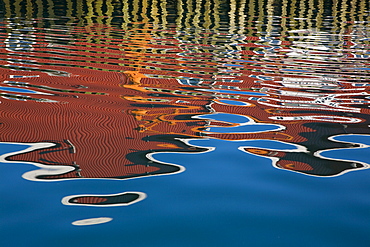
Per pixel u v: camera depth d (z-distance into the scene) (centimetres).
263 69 451
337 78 421
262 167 210
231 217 162
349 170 208
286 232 153
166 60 475
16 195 175
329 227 157
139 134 253
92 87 359
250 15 855
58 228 152
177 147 234
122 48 526
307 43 601
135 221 158
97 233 149
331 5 1038
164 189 184
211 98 341
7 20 698
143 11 853
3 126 260
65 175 195
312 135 260
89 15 786
